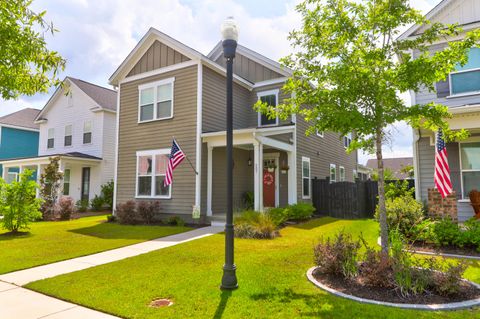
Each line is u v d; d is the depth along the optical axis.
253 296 4.36
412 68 4.92
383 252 4.95
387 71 5.08
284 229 10.45
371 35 5.46
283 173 14.73
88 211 18.66
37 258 6.98
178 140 12.73
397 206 8.02
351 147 6.10
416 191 9.96
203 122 12.46
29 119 26.88
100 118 19.83
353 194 14.50
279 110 6.30
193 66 12.69
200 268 5.82
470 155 9.51
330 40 5.56
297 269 5.64
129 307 4.10
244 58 15.86
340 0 5.42
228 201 4.87
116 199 14.27
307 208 12.62
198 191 12.00
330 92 5.33
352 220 13.20
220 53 16.81
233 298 4.30
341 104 5.31
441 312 3.78
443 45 10.18
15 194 10.53
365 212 14.90
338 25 5.30
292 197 13.89
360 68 5.21
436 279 4.32
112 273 5.66
